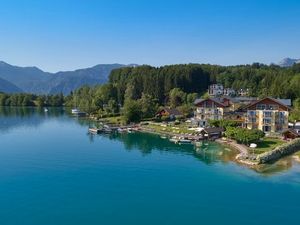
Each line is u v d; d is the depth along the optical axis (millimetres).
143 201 65312
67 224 55781
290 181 75625
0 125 173125
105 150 110438
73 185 74500
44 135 141375
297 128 126625
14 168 87625
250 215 59094
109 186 73688
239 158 94125
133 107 174625
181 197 67188
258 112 128875
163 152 106812
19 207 62562
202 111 154250
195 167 88000
